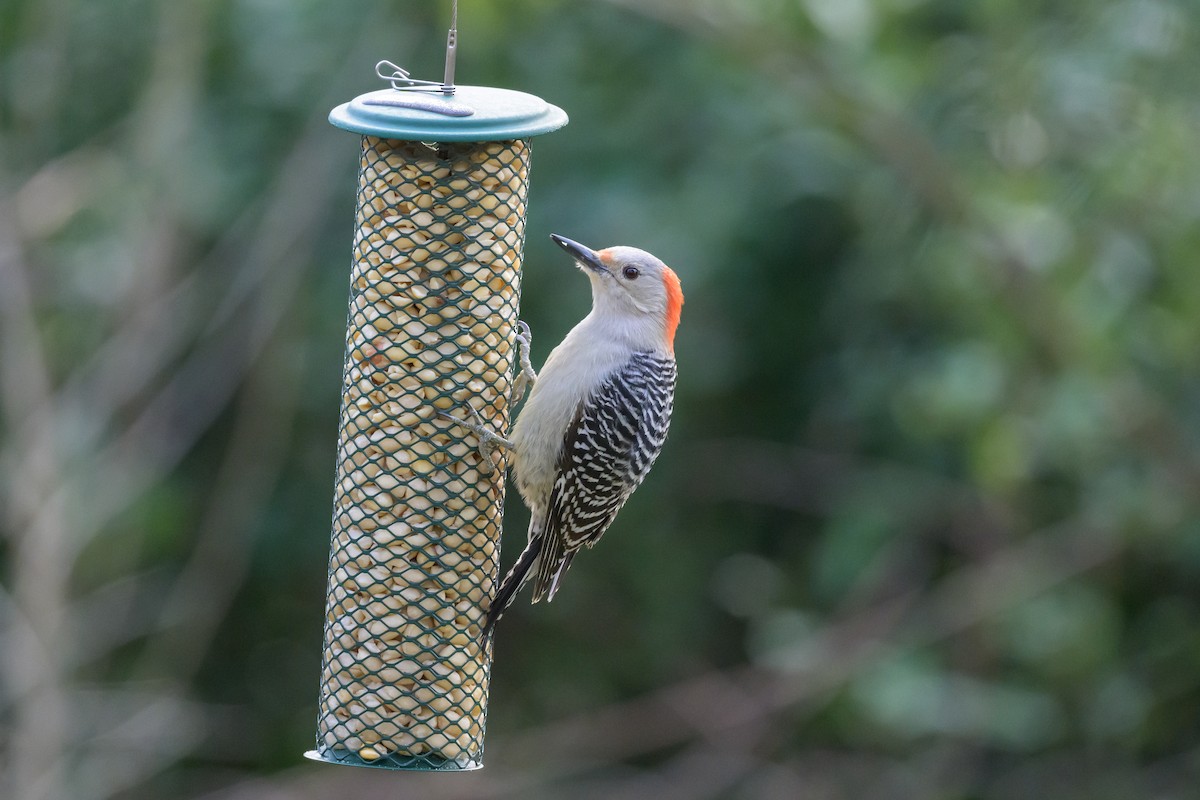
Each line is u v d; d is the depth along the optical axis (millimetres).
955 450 15906
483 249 8211
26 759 14344
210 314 15570
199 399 15703
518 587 8555
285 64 15266
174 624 15805
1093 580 15219
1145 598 15836
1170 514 14008
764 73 13281
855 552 15773
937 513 15797
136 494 15164
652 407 9227
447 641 8328
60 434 14688
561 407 8867
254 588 16922
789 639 15320
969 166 13414
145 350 15016
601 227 15000
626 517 16859
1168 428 13516
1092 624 14680
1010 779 15789
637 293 9273
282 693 17344
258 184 15320
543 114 7816
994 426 13531
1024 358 13453
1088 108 13062
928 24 13859
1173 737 15898
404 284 8180
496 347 8336
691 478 16766
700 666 17172
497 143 8180
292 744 17203
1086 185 13055
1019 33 13117
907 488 15891
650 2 12914
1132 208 13070
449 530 8297
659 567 17125
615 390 9016
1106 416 13250
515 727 17188
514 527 16109
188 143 15039
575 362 9039
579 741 17000
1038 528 15406
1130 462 14156
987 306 13562
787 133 14875
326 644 8516
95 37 15516
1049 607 14680
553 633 17344
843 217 15711
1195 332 13320
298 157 14938
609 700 17281
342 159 15156
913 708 14508
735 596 16719
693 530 17250
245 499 15859
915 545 16328
